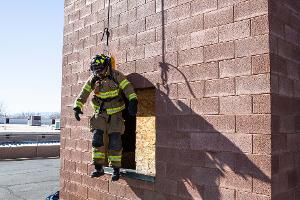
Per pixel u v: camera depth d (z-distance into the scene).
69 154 6.41
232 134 3.82
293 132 3.86
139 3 5.14
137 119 5.27
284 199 3.63
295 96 3.94
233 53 3.87
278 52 3.70
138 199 4.91
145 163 5.07
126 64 5.29
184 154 4.33
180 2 4.52
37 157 20.36
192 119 4.26
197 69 4.25
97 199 5.63
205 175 4.07
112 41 5.58
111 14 5.65
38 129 42.12
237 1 3.88
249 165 3.64
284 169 3.66
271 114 3.51
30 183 11.90
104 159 5.11
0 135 24.47
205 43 4.18
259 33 3.65
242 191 3.69
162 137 4.63
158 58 4.76
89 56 6.07
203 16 4.23
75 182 6.19
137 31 5.13
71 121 6.42
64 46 6.80
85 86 4.88
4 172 14.50
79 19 6.42
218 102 3.99
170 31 4.63
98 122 4.75
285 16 3.87
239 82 3.79
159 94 4.71
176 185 4.40
